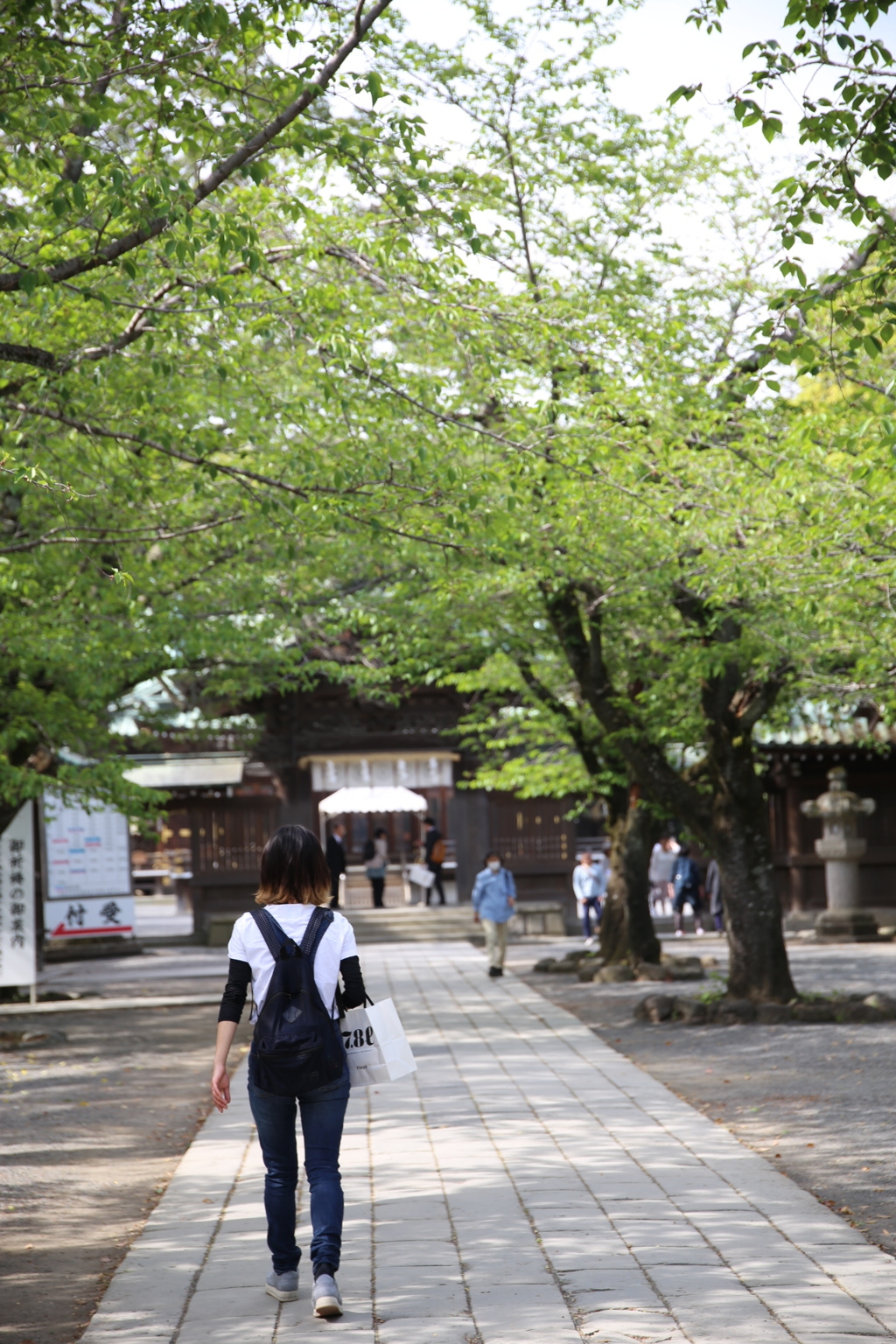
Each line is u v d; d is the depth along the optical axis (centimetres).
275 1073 493
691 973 1909
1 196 886
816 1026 1355
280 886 522
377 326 1066
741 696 1523
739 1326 465
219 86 758
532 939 3030
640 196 1295
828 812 2700
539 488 1190
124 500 1128
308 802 3167
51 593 1338
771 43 652
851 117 659
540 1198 660
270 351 1151
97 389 988
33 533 1206
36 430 964
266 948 504
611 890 2066
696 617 1452
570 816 2211
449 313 956
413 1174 724
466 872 3198
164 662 1630
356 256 943
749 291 1287
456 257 920
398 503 935
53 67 696
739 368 1198
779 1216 618
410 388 970
